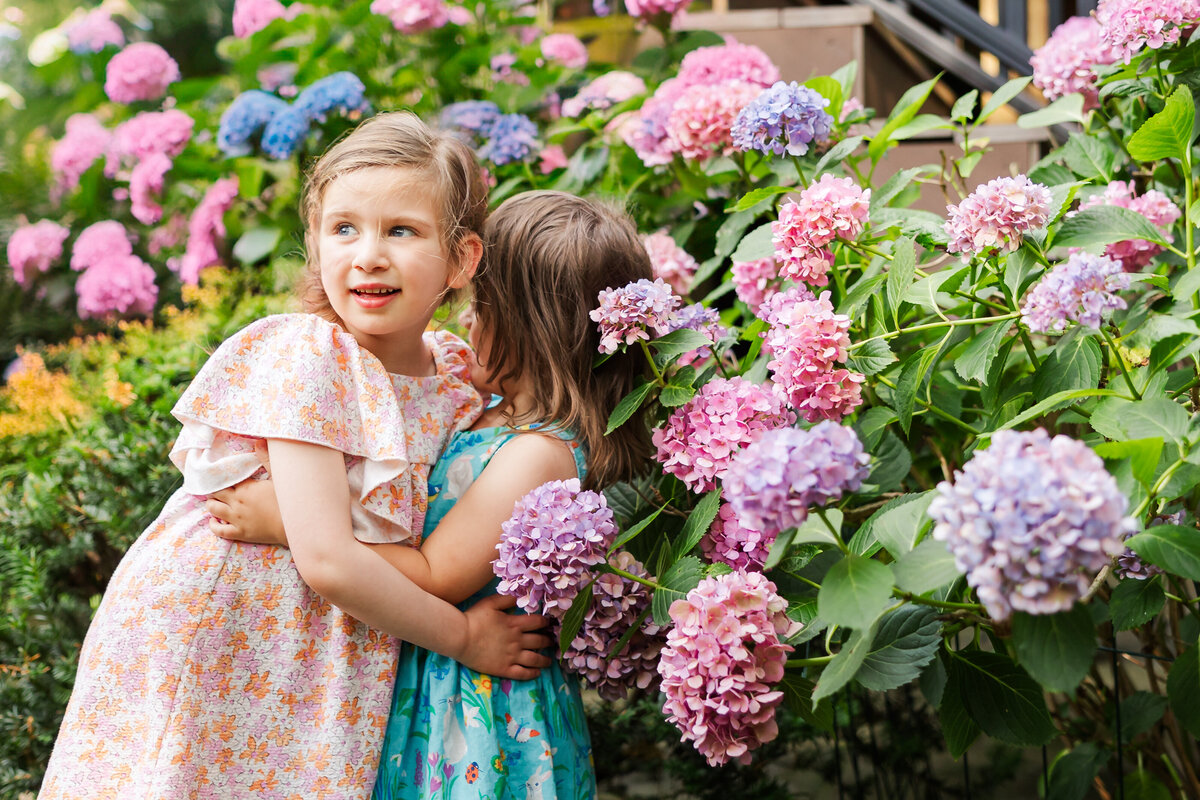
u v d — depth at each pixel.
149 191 2.46
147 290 2.61
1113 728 1.62
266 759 1.09
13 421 2.02
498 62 2.34
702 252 1.98
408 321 1.19
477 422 1.33
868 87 2.59
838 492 0.79
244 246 2.23
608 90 2.12
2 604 1.73
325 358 1.13
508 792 1.16
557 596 1.05
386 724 1.15
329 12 2.35
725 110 1.65
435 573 1.16
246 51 2.46
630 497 1.36
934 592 1.03
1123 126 1.62
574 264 1.29
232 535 1.13
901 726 1.89
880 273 1.29
